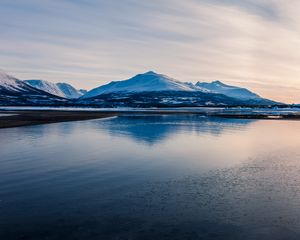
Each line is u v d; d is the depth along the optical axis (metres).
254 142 35.53
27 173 20.61
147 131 47.09
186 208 14.30
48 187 17.56
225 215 13.55
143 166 22.88
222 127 55.44
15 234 11.79
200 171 21.36
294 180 18.94
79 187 17.58
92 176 19.98
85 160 24.83
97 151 29.02
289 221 13.00
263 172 21.02
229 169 21.94
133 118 84.69
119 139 37.41
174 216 13.43
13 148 30.25
